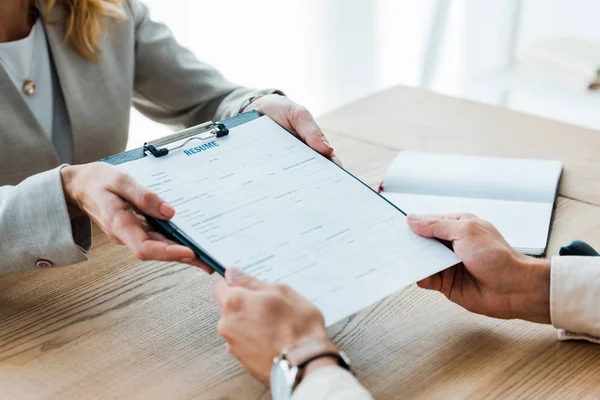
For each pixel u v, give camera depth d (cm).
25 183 95
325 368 67
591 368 79
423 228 86
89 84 133
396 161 126
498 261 83
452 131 143
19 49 127
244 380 79
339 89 294
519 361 80
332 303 75
